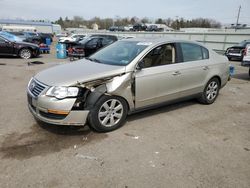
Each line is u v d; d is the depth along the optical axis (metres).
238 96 6.23
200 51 4.97
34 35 28.23
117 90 3.56
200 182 2.56
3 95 5.52
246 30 31.23
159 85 4.09
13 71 8.80
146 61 3.95
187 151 3.20
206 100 5.23
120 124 3.84
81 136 3.52
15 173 2.61
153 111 4.73
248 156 3.12
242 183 2.56
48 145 3.23
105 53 4.54
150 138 3.54
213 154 3.15
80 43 13.15
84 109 3.40
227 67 5.55
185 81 4.54
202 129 3.95
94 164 2.83
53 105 3.23
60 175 2.60
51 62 11.92
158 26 53.16
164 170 2.75
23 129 3.68
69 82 3.31
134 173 2.68
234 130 3.96
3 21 69.25
